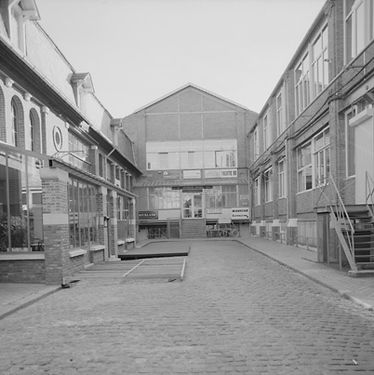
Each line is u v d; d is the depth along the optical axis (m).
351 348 5.11
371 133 11.91
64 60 18.31
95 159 20.62
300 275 11.53
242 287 9.77
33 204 11.12
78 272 12.80
